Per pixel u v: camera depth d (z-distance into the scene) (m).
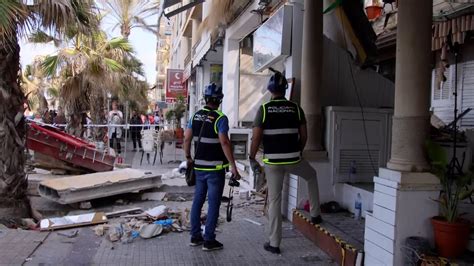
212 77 17.50
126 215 6.77
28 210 6.66
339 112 6.23
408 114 3.98
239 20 10.95
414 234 3.92
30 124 9.72
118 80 14.43
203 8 15.67
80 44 13.05
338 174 6.25
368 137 6.37
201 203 5.30
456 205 3.83
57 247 5.18
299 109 5.22
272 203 5.11
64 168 10.36
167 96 24.09
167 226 5.98
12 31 6.03
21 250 5.00
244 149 11.32
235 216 6.89
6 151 6.35
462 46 7.24
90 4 7.44
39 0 6.05
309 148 6.26
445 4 7.22
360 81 7.20
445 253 3.77
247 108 12.56
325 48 7.06
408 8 3.96
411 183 3.89
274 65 8.02
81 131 14.01
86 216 6.39
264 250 5.21
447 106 7.59
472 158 5.64
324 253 5.09
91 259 4.82
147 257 4.93
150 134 14.21
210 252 5.13
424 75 3.95
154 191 8.71
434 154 3.90
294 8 6.83
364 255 4.34
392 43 8.23
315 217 5.50
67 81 13.42
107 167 10.48
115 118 16.73
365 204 5.62
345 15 6.88
